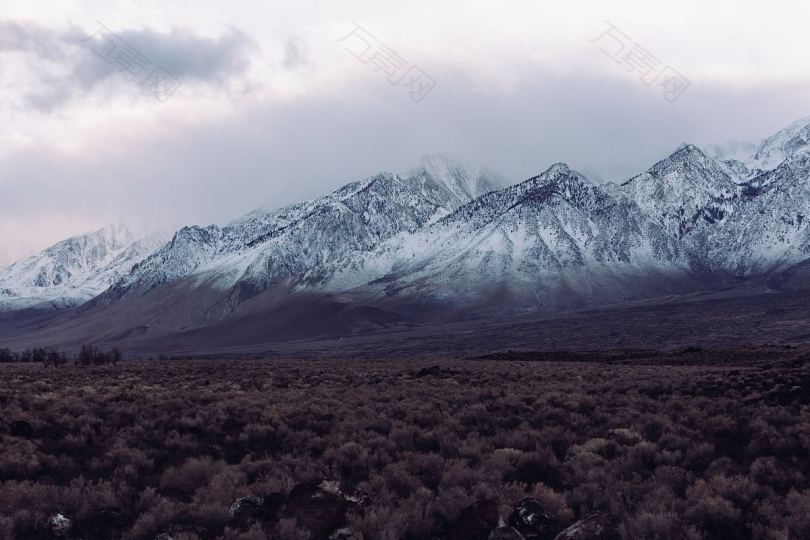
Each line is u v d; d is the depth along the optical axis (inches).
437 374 1614.2
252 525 459.5
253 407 918.4
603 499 505.4
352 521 457.4
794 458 597.0
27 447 662.5
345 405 955.3
